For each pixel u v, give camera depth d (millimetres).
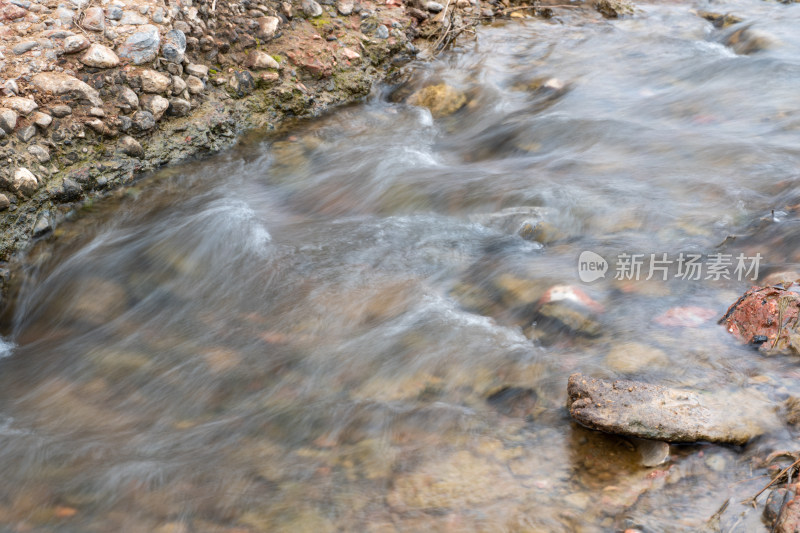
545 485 2711
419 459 2910
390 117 6395
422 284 4094
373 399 3281
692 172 4941
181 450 3121
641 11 8359
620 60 7098
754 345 3244
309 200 5234
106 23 5539
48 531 2756
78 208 4980
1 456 3158
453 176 5254
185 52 5879
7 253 4543
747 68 6586
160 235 4770
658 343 3346
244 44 6289
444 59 7172
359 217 4934
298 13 6824
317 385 3420
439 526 2578
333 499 2756
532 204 4684
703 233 4219
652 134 5578
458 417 3115
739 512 2473
